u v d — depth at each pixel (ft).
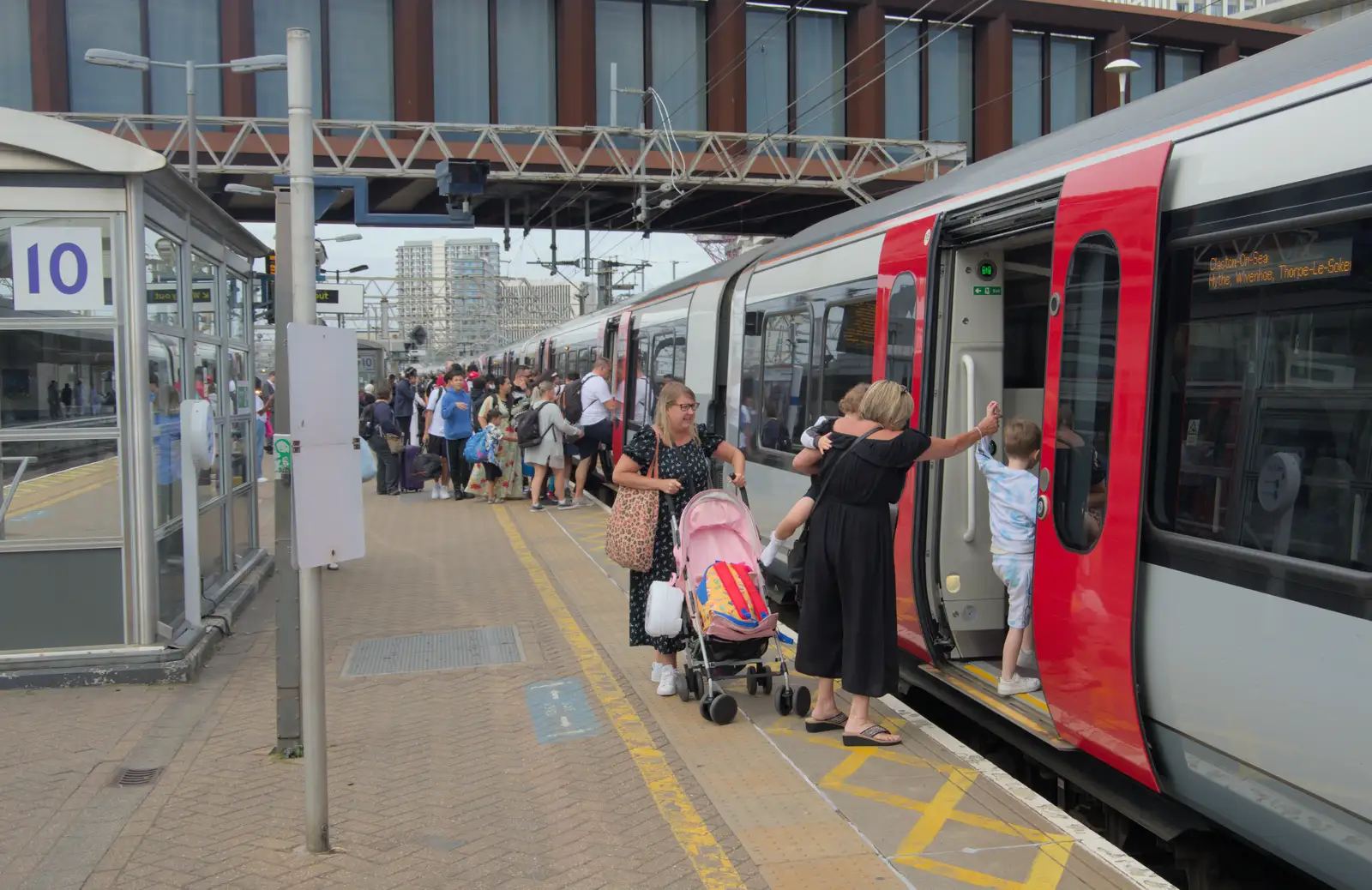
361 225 26.91
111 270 20.21
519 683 21.08
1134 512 13.44
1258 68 13.10
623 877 12.82
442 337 246.06
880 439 16.35
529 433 46.37
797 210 98.94
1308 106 11.71
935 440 16.61
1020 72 94.07
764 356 30.60
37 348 20.29
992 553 17.39
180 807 14.99
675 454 19.38
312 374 12.94
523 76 88.53
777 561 28.71
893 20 91.56
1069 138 16.97
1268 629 11.53
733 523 18.99
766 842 13.65
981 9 90.53
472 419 54.24
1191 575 12.65
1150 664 13.33
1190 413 12.90
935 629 19.27
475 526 42.47
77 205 20.06
